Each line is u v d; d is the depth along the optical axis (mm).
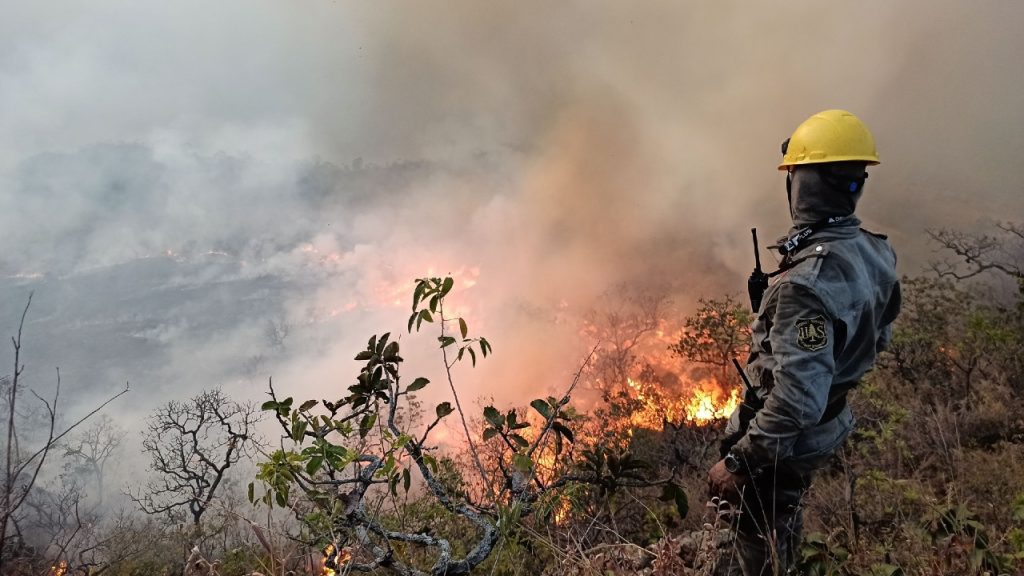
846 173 2094
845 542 3014
